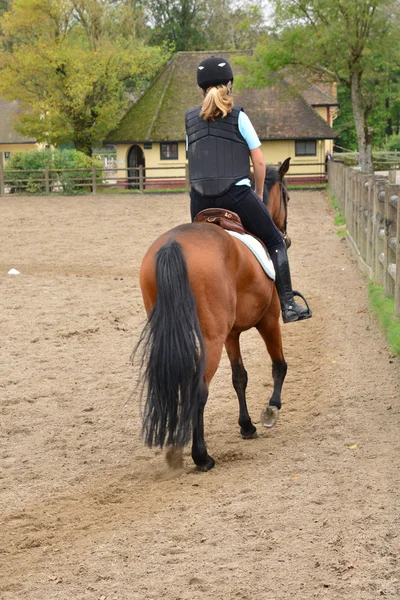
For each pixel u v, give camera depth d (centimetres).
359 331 974
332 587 371
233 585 380
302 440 614
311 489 500
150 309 536
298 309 620
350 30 3325
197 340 514
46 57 3844
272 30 3481
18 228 2328
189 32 6675
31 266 1652
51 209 2917
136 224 2384
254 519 456
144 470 587
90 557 424
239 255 550
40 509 516
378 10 3303
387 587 368
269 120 4250
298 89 3716
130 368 890
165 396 488
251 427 638
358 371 802
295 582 379
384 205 1075
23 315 1173
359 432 619
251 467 559
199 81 586
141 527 459
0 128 5494
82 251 1852
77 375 866
